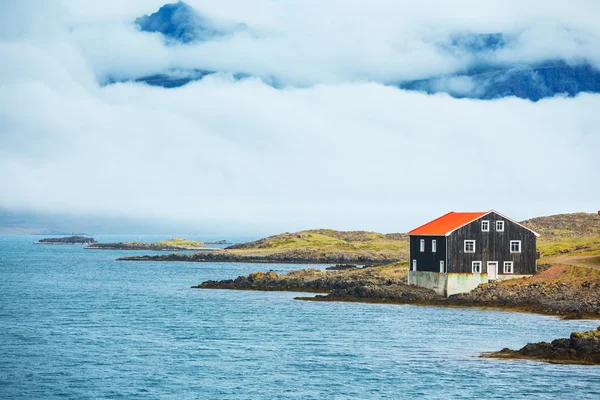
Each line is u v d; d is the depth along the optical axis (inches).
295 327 5639.8
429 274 7155.5
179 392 3590.1
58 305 7480.3
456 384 3671.3
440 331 5305.1
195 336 5241.1
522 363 4082.2
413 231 7421.3
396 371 3983.8
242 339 5093.5
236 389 3639.3
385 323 5757.9
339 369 4052.7
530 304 6373.0
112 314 6643.7
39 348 4722.0
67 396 3523.6
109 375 3929.6
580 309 6008.9
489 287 6840.6
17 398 3489.2
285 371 4023.1
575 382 3654.0
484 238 6953.7
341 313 6456.7
